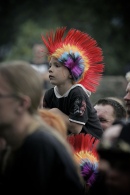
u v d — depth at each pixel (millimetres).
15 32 20141
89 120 5902
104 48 19812
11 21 20312
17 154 3865
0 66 3947
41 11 20094
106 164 3949
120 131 3848
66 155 3861
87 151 5414
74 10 20109
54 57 5824
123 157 3795
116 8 21641
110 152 3826
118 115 6402
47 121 4254
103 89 12117
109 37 20438
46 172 3803
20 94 3867
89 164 5305
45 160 3797
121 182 3820
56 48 5848
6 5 20484
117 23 21391
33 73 3938
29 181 3805
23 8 20328
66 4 20109
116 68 19469
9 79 3877
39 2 20250
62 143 3889
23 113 3889
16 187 3861
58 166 3824
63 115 5758
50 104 5988
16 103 3869
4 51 20219
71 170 3859
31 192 3805
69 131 5875
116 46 20203
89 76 5980
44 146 3812
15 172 3861
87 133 5875
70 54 5805
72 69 5809
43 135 3842
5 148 4035
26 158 3812
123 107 6473
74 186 3861
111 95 12125
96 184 4375
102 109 6391
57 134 3930
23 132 3889
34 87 3902
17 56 17984
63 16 19891
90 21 20062
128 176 3803
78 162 5309
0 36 20281
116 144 3812
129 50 20438
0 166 4047
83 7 20281
